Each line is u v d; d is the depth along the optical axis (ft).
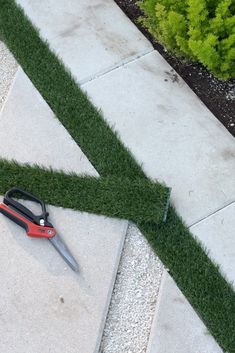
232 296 3.42
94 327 3.32
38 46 4.48
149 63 4.40
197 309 3.37
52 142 4.02
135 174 3.88
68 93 4.23
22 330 3.31
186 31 4.20
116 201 3.73
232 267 3.52
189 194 3.79
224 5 4.04
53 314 3.36
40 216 3.60
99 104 4.20
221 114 4.17
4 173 3.86
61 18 4.64
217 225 3.67
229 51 4.02
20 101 4.20
